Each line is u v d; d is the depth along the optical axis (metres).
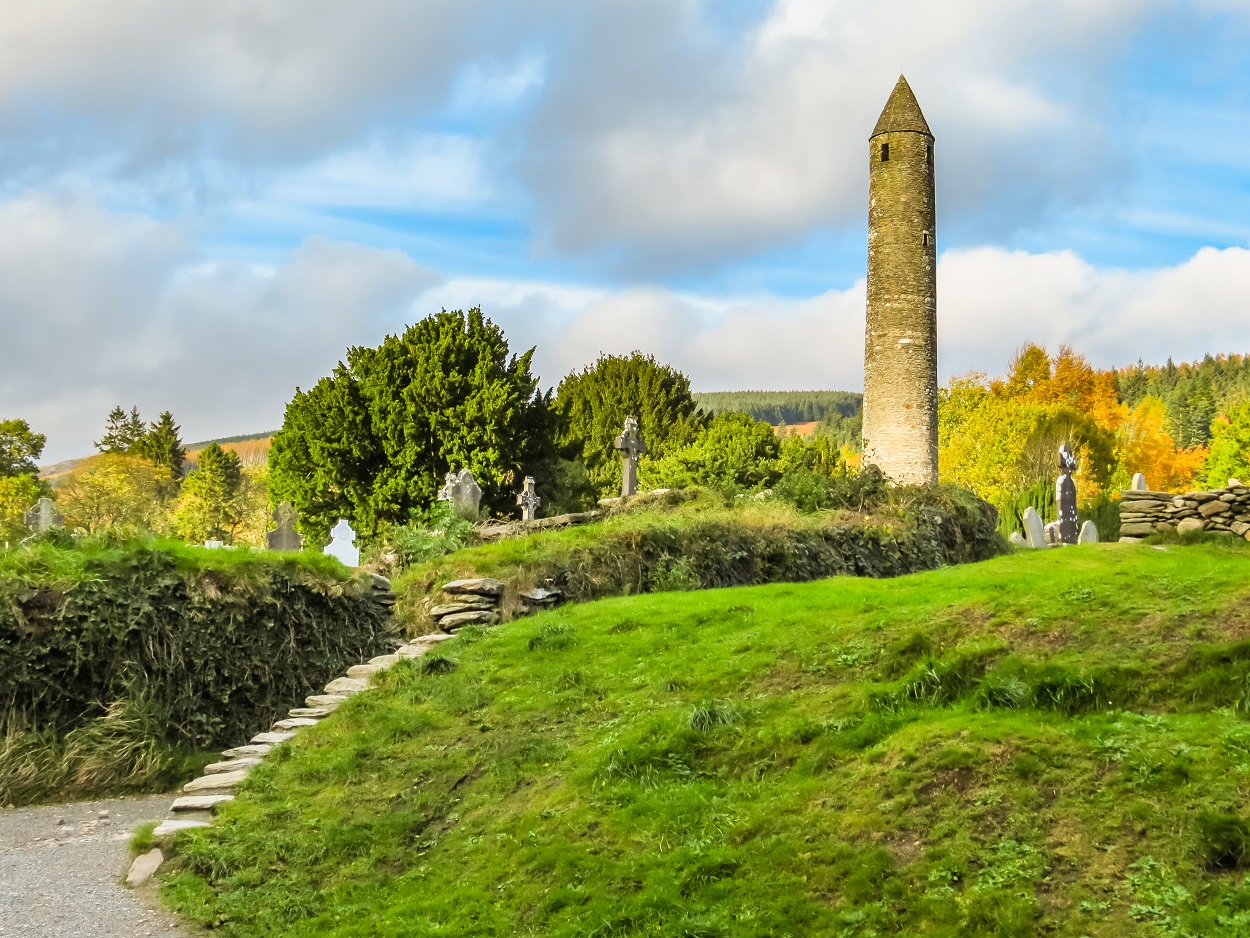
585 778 8.88
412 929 7.49
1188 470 71.56
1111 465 60.25
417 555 17.53
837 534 19.92
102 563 12.03
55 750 11.09
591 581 15.73
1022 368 72.50
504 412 38.78
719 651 11.09
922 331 41.34
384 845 8.76
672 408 59.69
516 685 11.38
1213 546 18.00
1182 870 6.10
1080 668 8.38
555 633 12.55
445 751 10.16
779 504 21.30
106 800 10.83
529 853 8.10
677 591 15.65
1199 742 7.04
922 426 41.12
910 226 41.31
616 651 11.90
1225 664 8.01
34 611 11.41
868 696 8.84
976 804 7.07
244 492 60.53
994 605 10.13
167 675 11.98
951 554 22.91
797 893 6.85
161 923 7.80
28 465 73.31
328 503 40.25
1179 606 9.25
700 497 21.86
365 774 9.93
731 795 8.16
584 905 7.34
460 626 14.09
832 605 12.29
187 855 8.67
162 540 13.53
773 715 9.15
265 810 9.42
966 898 6.36
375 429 39.12
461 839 8.66
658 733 9.18
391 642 14.16
